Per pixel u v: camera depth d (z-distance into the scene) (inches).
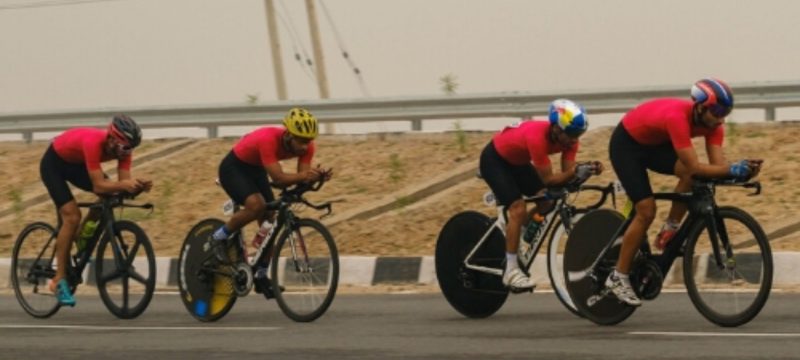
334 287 444.8
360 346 374.9
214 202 757.3
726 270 389.7
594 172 424.5
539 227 441.4
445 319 446.6
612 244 408.8
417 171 757.3
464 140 782.5
